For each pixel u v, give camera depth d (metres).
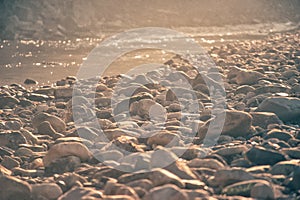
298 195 3.75
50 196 3.91
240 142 4.55
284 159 4.12
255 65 7.42
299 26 21.41
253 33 17.88
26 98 6.61
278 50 9.24
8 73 9.46
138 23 19.77
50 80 8.66
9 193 3.89
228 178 3.84
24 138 4.88
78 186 3.97
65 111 5.88
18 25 17.02
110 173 4.05
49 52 12.75
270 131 4.59
